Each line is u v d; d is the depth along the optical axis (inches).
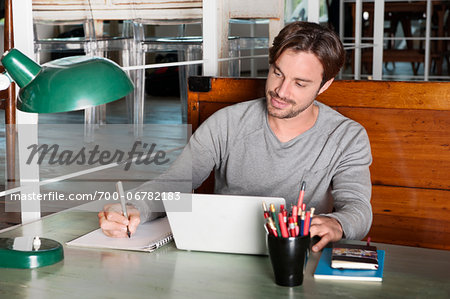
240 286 39.6
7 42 91.0
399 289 38.8
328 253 45.3
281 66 55.1
